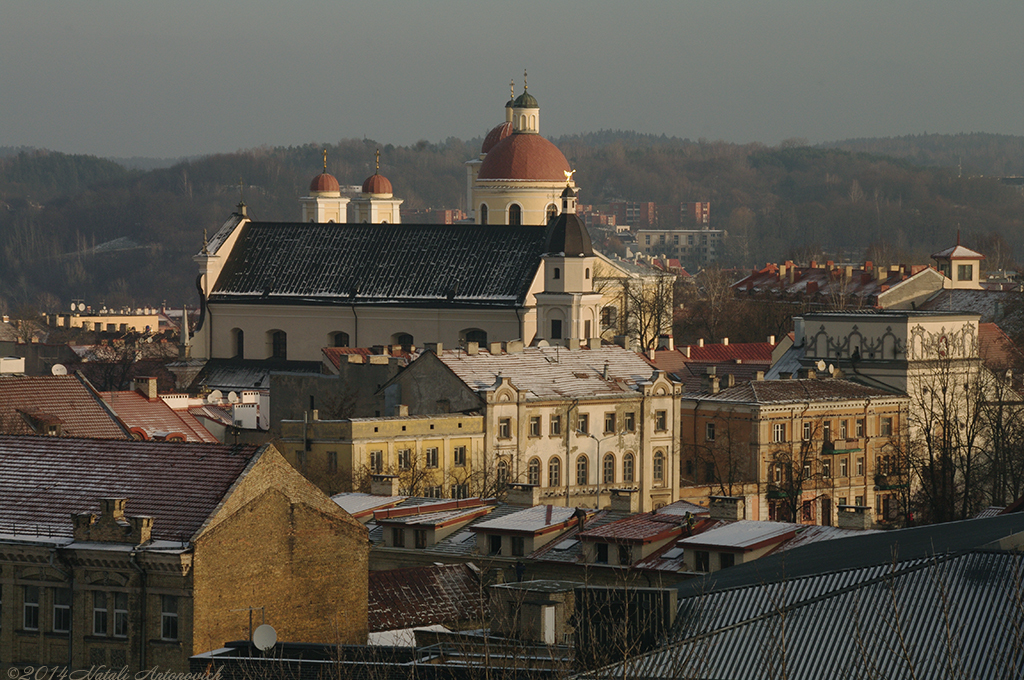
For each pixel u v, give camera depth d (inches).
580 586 7057.1
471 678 5999.0
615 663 6161.4
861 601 6501.0
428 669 6318.9
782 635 6048.2
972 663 6136.8
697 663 6284.5
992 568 6540.4
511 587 7062.0
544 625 6909.5
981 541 7642.7
